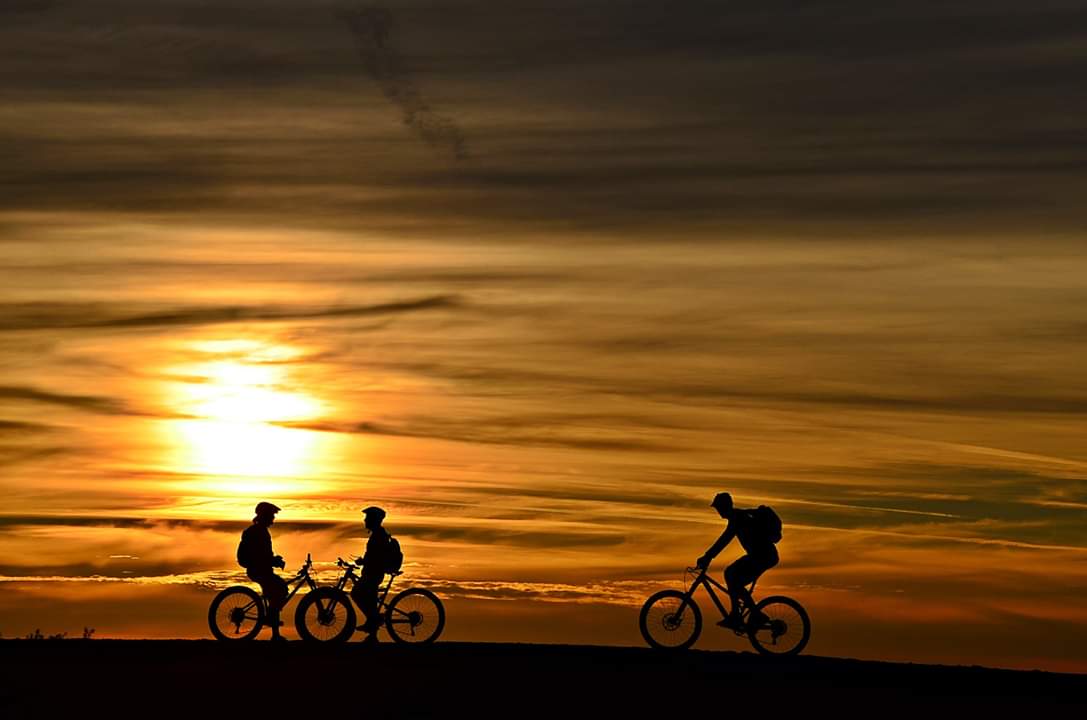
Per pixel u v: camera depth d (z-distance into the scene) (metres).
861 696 53.00
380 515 60.78
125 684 52.81
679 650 58.53
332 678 53.75
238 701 51.12
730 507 58.88
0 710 49.81
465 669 55.06
